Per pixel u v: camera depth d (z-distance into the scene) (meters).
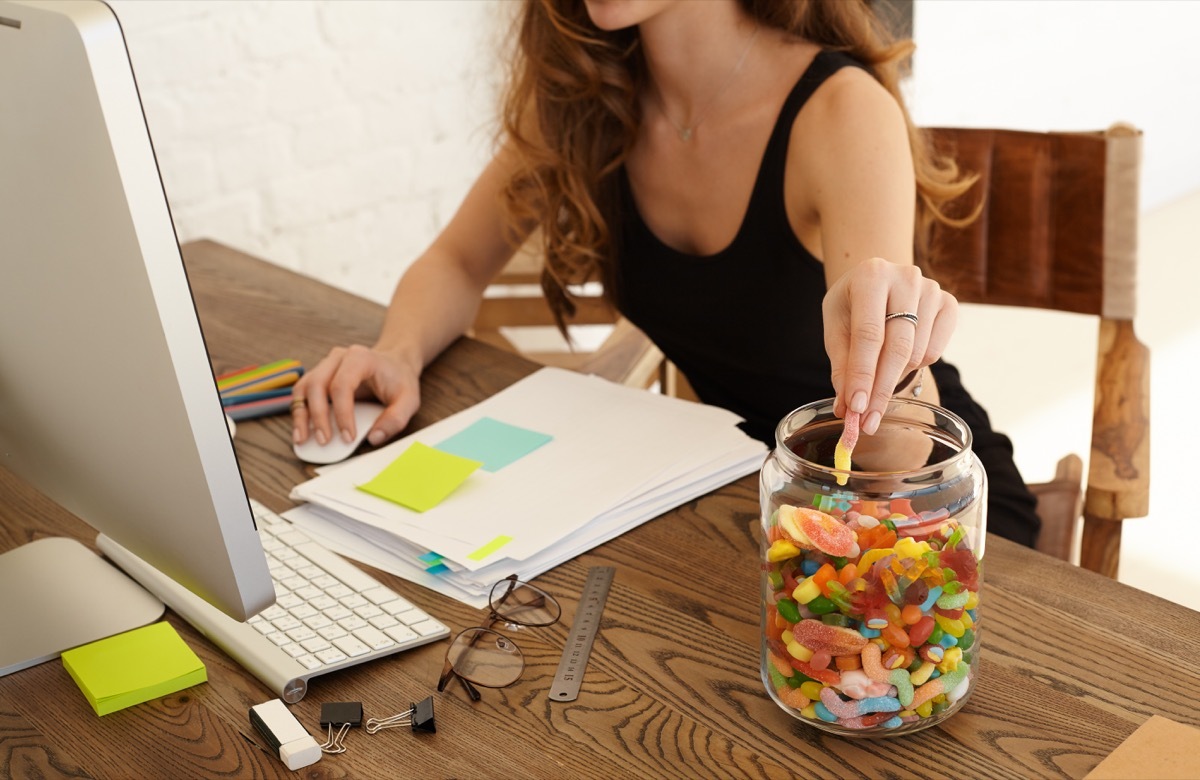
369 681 0.80
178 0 1.98
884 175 1.17
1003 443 1.42
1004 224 1.44
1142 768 0.67
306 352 1.36
